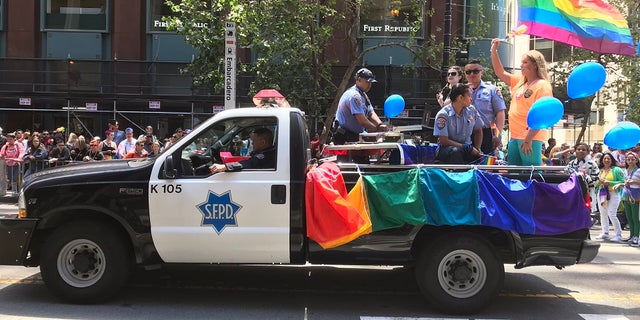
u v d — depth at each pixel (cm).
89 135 2088
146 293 580
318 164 557
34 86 2039
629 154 1039
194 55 2058
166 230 516
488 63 1744
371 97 1961
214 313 521
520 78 666
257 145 539
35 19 2134
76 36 2122
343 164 534
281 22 1291
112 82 2053
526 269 736
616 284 662
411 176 517
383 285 628
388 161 557
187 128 2130
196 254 522
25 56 2122
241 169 521
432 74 1953
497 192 518
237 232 514
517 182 523
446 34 1314
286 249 518
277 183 514
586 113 2233
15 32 2116
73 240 526
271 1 1273
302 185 516
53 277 528
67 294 529
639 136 566
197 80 1401
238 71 1460
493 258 518
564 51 2548
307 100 1445
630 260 819
